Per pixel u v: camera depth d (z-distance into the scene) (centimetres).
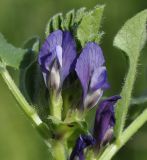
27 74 23
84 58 22
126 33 23
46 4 56
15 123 52
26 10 56
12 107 52
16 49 23
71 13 23
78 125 22
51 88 23
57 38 22
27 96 23
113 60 54
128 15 58
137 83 46
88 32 22
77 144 22
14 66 23
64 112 23
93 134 23
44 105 23
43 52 22
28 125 52
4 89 52
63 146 23
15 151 51
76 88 23
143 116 24
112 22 58
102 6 22
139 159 47
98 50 22
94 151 23
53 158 23
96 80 22
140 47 23
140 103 25
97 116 23
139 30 23
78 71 22
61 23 23
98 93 22
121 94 23
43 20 56
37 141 51
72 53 22
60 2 57
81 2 57
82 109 23
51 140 23
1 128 52
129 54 23
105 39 57
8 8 55
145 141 46
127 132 23
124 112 23
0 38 23
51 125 22
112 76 54
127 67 23
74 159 22
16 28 56
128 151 48
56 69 22
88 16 22
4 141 51
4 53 23
